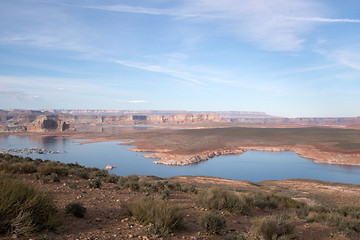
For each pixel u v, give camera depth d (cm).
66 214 769
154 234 664
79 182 1592
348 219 1159
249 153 13550
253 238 720
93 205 970
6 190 577
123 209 940
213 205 1096
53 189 1238
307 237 815
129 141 17862
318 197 2588
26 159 2506
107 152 12206
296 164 9725
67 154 11362
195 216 959
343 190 3381
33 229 551
